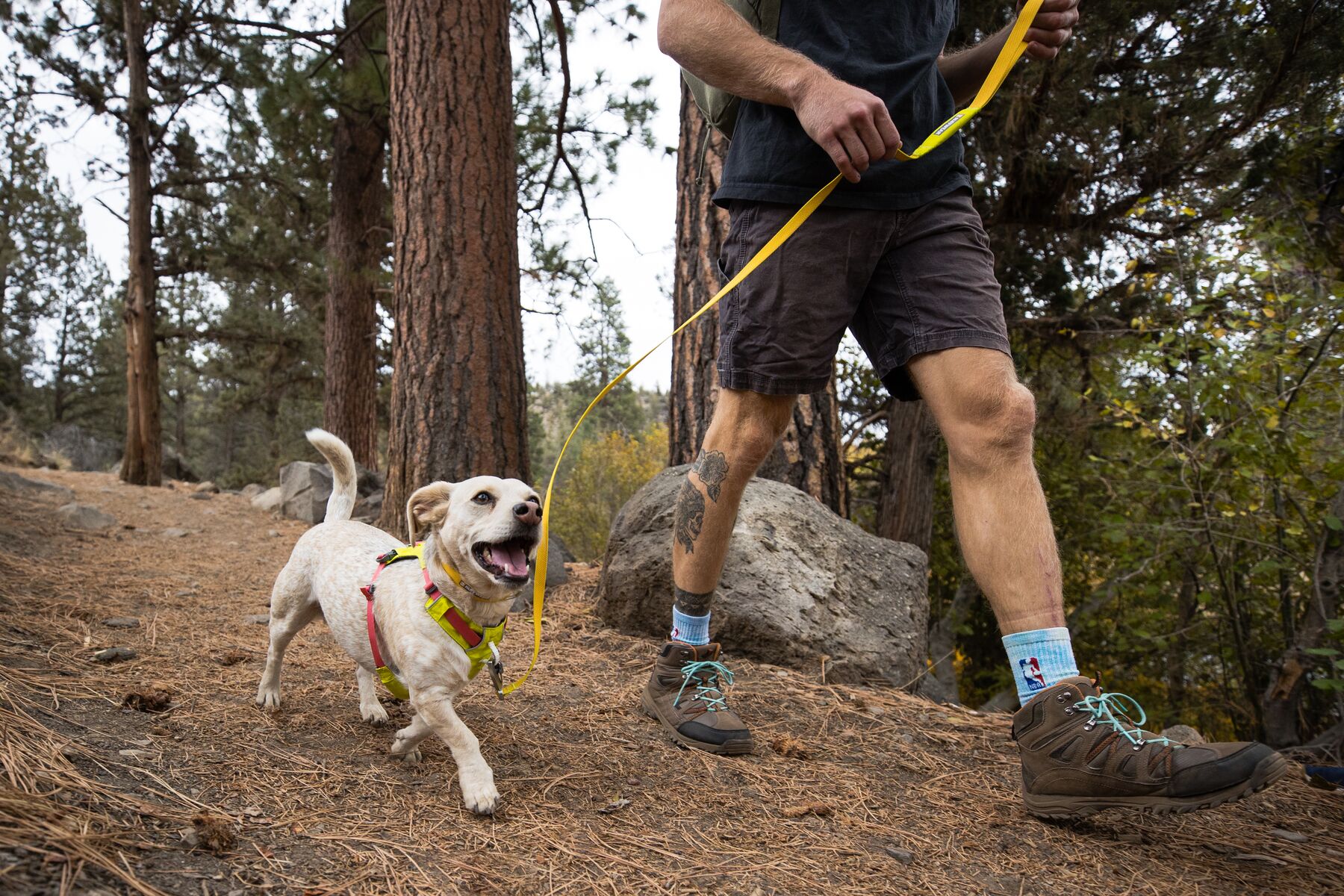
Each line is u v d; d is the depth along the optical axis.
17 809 1.55
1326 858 2.17
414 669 2.14
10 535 5.14
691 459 4.91
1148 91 7.77
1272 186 6.99
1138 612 9.20
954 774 2.61
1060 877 1.98
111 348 34.00
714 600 3.60
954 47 7.70
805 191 2.34
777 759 2.63
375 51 10.41
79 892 1.36
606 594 4.07
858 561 4.11
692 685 2.75
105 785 1.82
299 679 3.02
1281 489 5.47
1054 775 2.15
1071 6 2.27
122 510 7.66
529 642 3.71
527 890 1.72
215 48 12.21
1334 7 6.77
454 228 5.09
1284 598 5.90
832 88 2.03
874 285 2.40
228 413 21.44
